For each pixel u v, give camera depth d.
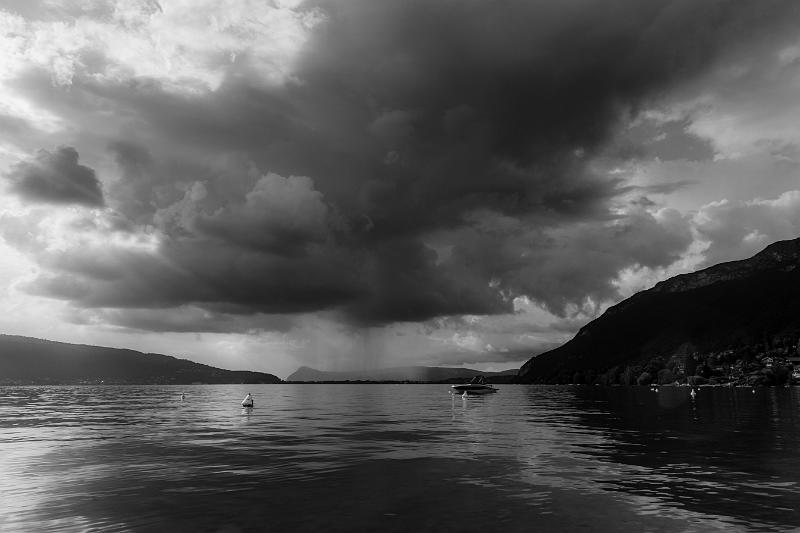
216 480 28.23
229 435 51.31
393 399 166.00
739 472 29.30
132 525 20.03
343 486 26.53
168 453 38.53
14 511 22.06
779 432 49.88
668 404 106.88
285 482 27.58
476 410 95.44
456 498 23.72
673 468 30.75
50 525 20.09
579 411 88.94
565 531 18.75
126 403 130.62
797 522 19.58
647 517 20.30
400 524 19.78
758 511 21.02
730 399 126.19
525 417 75.06
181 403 131.00
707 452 36.88
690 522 19.64
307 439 47.56
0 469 31.95
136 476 29.45
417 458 35.50
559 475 28.88
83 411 94.50
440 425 62.34
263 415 83.50
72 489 26.16
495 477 28.53
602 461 33.47
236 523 20.19
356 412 91.88
